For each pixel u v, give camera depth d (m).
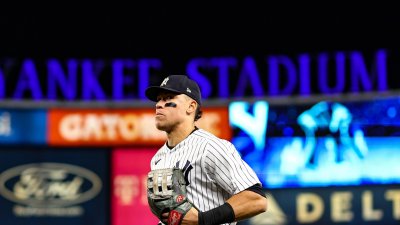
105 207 43.81
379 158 45.16
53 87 48.91
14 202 43.25
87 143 44.16
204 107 44.47
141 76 50.56
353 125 45.28
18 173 43.44
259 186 14.52
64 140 44.06
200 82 50.31
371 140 45.28
